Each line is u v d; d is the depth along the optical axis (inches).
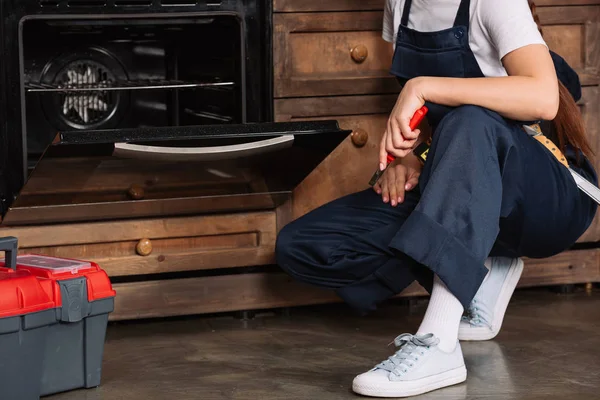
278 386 84.3
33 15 99.1
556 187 87.0
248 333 105.3
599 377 85.4
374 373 80.7
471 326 99.3
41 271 81.3
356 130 112.7
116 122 121.0
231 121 110.9
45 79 117.6
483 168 79.4
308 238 94.7
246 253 110.9
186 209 106.8
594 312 112.7
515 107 80.7
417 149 91.7
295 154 95.9
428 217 78.5
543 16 116.8
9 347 75.7
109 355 96.3
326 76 110.8
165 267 108.0
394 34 97.0
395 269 91.9
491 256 98.0
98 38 118.8
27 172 101.9
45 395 81.4
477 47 86.4
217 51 114.1
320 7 109.0
